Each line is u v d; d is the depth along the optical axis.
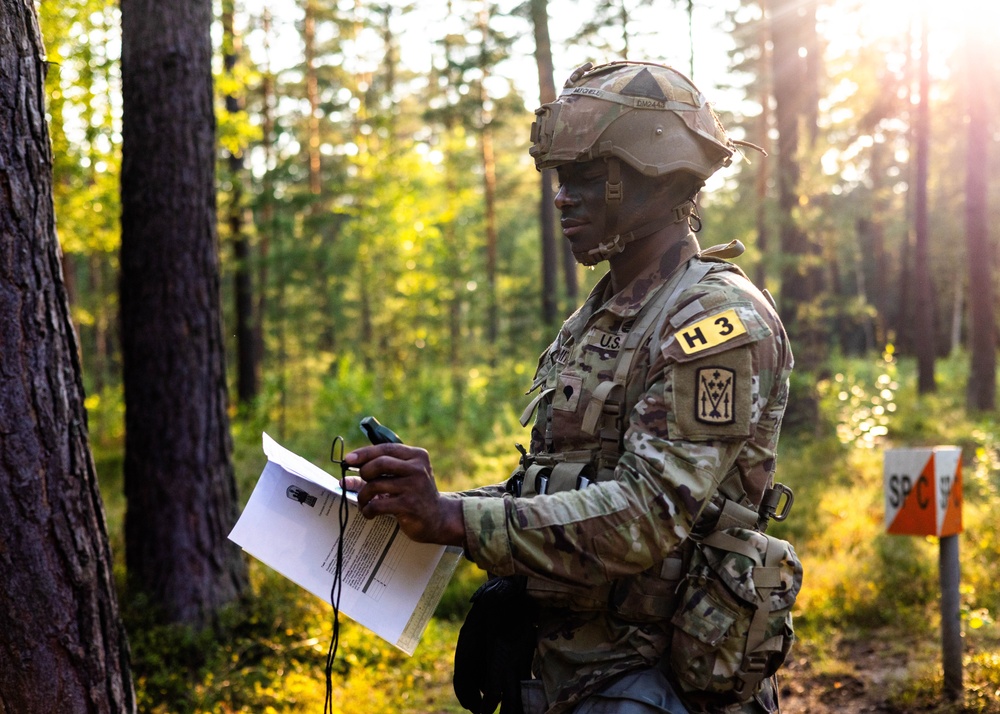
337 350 22.91
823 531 6.96
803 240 13.01
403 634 1.66
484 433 14.05
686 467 1.51
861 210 23.66
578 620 1.70
